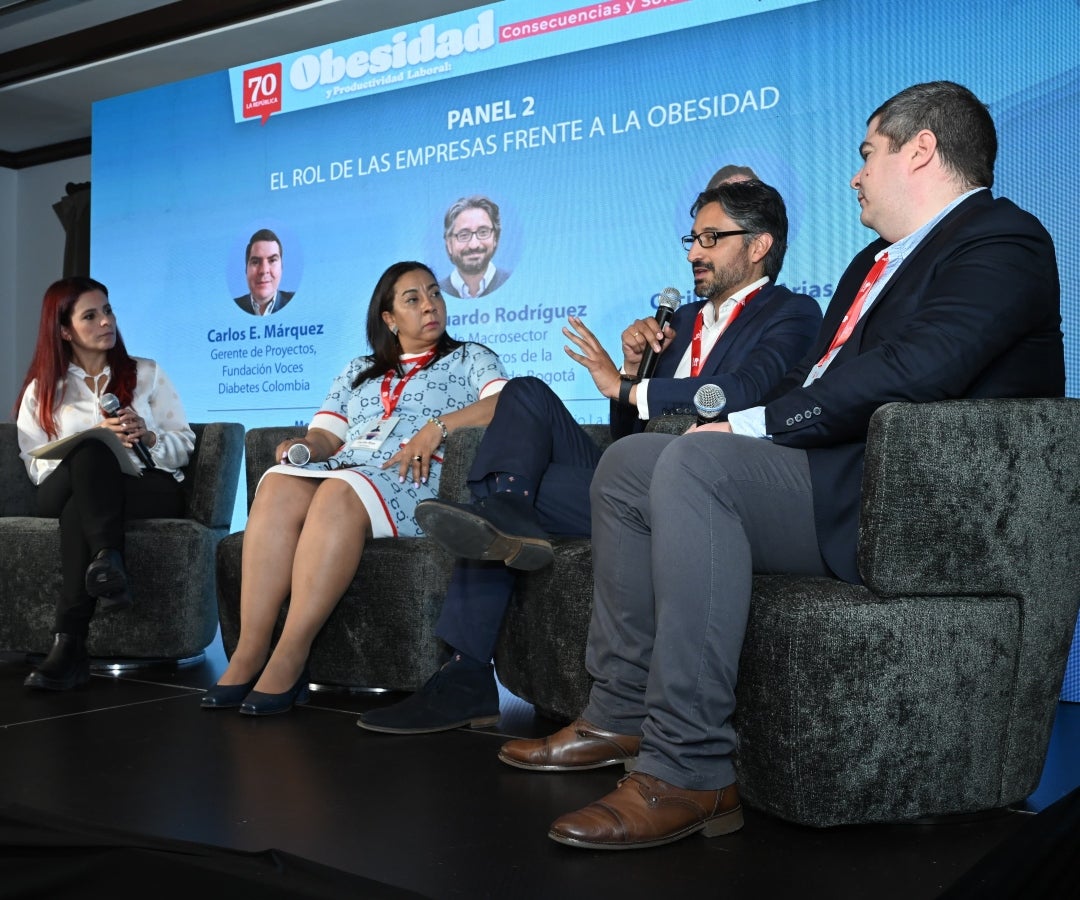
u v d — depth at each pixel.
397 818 1.49
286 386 4.59
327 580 2.25
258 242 4.64
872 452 1.44
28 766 1.78
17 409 3.10
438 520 1.82
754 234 2.41
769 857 1.36
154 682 2.62
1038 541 1.50
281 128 4.56
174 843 1.21
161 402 3.09
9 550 2.85
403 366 2.71
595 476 1.67
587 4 3.82
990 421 1.45
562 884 1.25
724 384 2.16
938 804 1.47
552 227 3.91
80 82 5.32
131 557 2.79
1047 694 1.56
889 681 1.43
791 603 1.45
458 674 2.09
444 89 4.15
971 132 1.66
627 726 1.71
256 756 1.85
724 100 3.53
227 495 3.03
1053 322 1.57
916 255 1.63
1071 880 1.25
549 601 2.00
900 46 3.15
